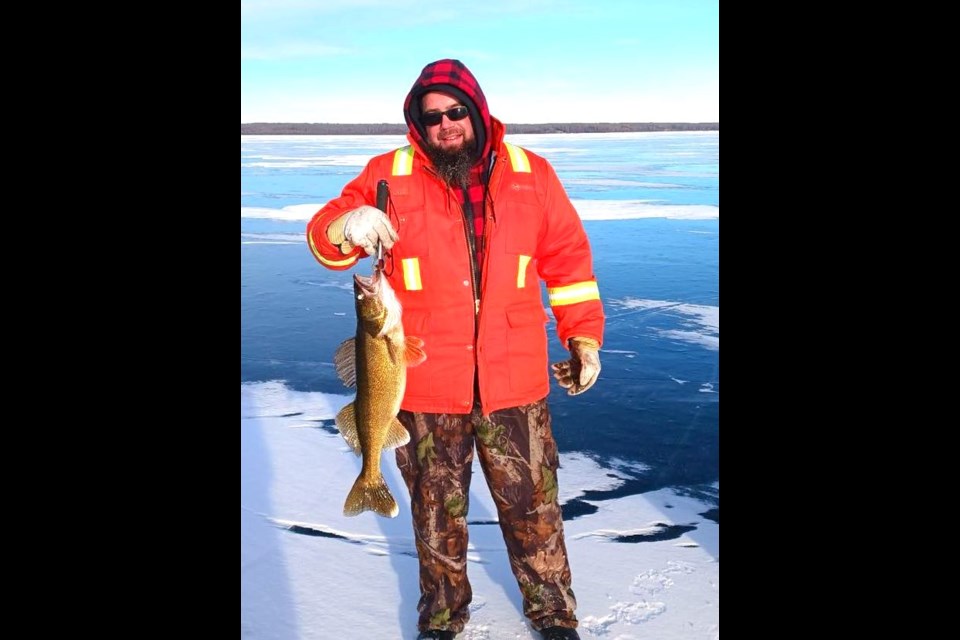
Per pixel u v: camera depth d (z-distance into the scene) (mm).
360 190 3004
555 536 3066
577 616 3184
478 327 2936
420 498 3012
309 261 12234
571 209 3109
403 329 2939
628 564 3576
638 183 23625
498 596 3381
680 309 8789
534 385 3033
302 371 6789
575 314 3107
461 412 2949
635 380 6320
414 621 3205
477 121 2898
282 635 3078
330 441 5207
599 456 4875
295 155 43188
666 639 3027
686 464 4730
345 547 3811
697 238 13727
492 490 3059
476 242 2957
